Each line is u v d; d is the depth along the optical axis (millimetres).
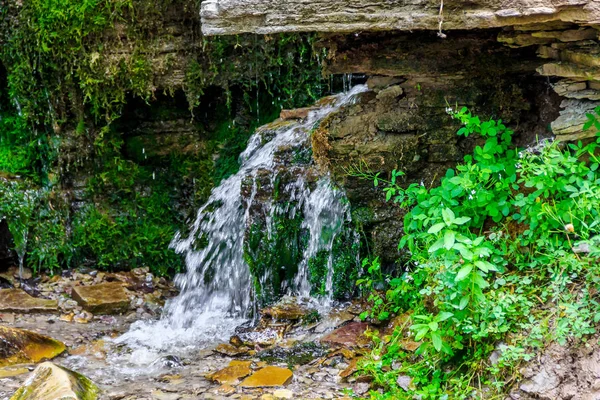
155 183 6535
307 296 5371
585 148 3779
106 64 6070
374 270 5035
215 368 4551
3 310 5492
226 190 5895
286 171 5395
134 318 5570
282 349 4723
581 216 3723
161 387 4262
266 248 5387
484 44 4363
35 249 6164
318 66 6211
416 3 3707
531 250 3902
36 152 6379
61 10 5961
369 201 4891
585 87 3861
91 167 6383
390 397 3793
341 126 4711
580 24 3539
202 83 6199
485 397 3557
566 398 3326
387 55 4492
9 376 4363
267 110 6438
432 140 4645
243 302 5598
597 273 3525
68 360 4691
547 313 3617
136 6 6000
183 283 6047
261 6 3980
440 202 4227
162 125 6473
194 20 6082
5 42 6145
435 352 3938
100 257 6309
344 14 3854
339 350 4574
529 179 3867
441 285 3811
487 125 4176
